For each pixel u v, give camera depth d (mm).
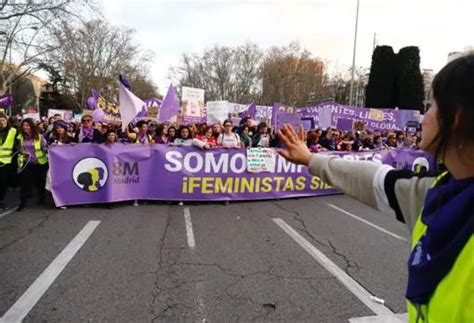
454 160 892
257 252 5164
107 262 4680
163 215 7094
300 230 6340
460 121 859
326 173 1390
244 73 75688
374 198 1235
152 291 3918
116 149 7605
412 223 1108
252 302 3738
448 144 890
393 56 38438
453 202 852
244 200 8492
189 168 8047
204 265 4637
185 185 8055
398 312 3623
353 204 8531
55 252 5016
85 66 55938
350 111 17219
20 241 5453
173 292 3904
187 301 3727
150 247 5254
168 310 3549
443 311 829
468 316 792
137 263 4660
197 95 14383
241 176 8406
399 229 6586
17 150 7566
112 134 7621
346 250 5391
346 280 4332
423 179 1088
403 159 10391
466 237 802
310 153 1471
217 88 79562
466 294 793
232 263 4734
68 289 3939
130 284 4074
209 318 3426
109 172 7559
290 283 4199
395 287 4180
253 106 17953
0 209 7379
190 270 4477
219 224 6547
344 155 9656
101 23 55562
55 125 8742
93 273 4344
